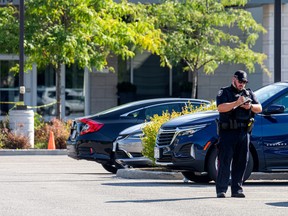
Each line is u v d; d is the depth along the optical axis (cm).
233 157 2347
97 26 5288
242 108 2317
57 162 4103
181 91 6569
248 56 5734
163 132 2772
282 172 2889
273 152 2719
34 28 5203
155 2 5891
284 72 6084
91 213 1950
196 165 2697
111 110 3506
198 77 6512
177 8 5722
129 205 2116
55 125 4994
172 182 2898
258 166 2722
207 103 3550
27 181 2916
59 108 5322
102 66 5409
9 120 4841
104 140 3438
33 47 5156
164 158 2758
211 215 1930
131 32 5366
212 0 5725
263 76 6134
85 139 3453
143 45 5456
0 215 1919
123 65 6562
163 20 5700
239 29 6388
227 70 6500
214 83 6512
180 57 5769
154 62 6631
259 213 1980
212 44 6216
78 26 5269
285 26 6072
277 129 2722
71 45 5156
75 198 2288
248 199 2291
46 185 2731
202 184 2831
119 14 5478
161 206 2098
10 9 5356
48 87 6419
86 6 5244
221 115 2325
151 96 6625
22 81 4812
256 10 6488
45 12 5244
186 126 2717
